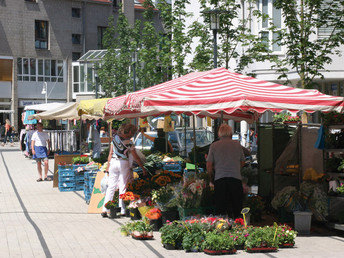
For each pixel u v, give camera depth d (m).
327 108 9.50
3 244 9.02
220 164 9.67
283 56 26.58
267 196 12.28
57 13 63.25
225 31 21.67
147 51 25.31
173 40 24.66
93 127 22.55
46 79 62.84
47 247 8.80
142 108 9.52
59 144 29.69
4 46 60.44
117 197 12.19
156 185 11.19
